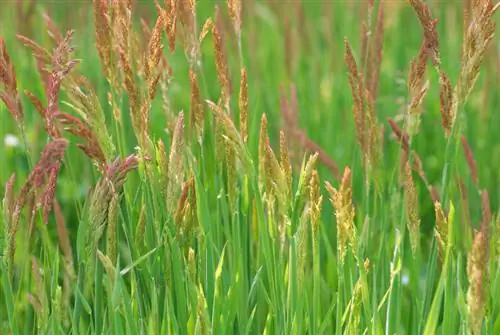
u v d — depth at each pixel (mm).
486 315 1425
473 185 1781
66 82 1503
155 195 1455
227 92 1511
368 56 1625
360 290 1407
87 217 1438
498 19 2186
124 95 1721
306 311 1447
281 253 1438
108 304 1443
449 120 1479
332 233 1704
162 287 1486
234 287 1479
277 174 1408
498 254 1481
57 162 1427
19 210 1434
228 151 1468
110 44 1517
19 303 1604
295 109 1691
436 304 1441
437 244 1447
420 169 1549
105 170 1428
